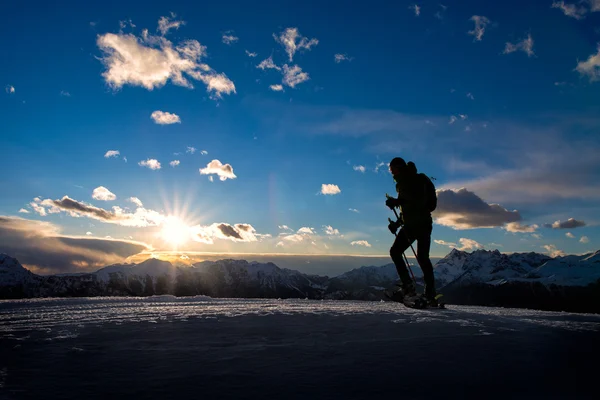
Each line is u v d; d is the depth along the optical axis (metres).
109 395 2.02
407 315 4.62
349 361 2.66
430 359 2.72
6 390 2.07
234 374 2.37
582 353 2.93
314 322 4.10
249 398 2.00
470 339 3.34
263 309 5.26
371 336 3.45
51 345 3.08
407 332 3.61
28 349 2.95
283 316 4.52
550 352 2.94
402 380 2.30
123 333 3.56
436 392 2.12
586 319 4.85
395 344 3.14
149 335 3.47
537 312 5.68
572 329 3.83
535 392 2.15
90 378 2.28
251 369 2.47
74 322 4.11
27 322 4.14
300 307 5.57
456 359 2.73
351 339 3.33
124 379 2.27
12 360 2.65
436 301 6.24
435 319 4.28
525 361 2.70
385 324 4.00
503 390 2.17
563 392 2.15
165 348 3.01
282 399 1.99
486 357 2.79
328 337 3.40
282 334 3.52
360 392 2.11
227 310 5.13
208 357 2.75
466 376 2.38
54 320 4.25
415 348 3.02
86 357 2.73
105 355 2.79
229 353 2.86
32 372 2.38
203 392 2.07
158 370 2.44
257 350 2.94
